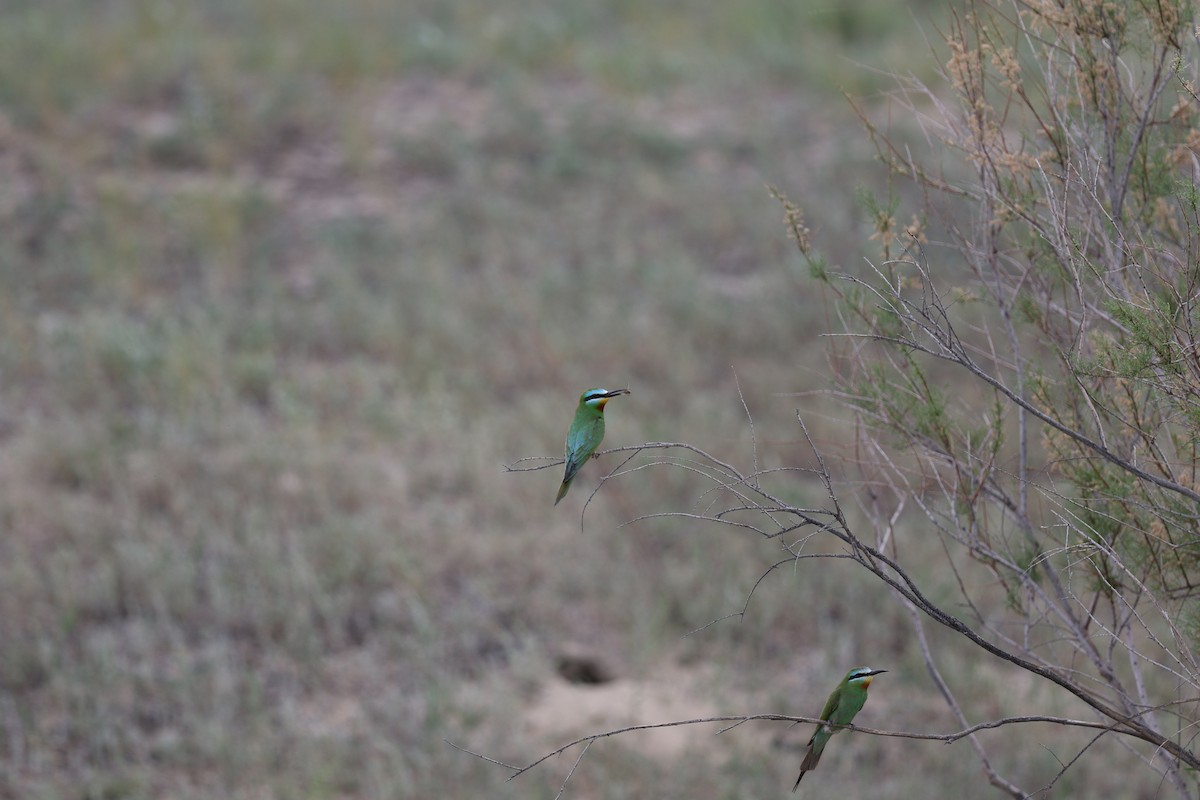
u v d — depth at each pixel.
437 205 23.20
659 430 16.91
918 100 20.16
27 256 20.81
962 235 7.75
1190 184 6.48
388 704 12.59
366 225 22.48
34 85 24.72
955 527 7.62
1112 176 7.23
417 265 21.30
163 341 18.73
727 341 19.84
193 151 23.91
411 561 14.55
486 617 13.95
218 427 16.77
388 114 26.08
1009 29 7.93
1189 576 7.70
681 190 23.98
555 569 14.66
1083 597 8.43
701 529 15.41
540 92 27.48
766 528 15.19
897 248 7.89
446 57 28.02
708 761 12.04
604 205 23.64
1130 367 6.38
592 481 16.28
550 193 23.97
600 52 28.80
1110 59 7.33
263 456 16.08
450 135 25.20
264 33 28.30
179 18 28.47
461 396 18.03
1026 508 7.66
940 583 14.09
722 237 22.66
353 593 14.12
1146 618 12.16
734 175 24.77
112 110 24.94
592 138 25.67
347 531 14.77
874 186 22.06
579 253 22.23
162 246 21.41
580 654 13.55
